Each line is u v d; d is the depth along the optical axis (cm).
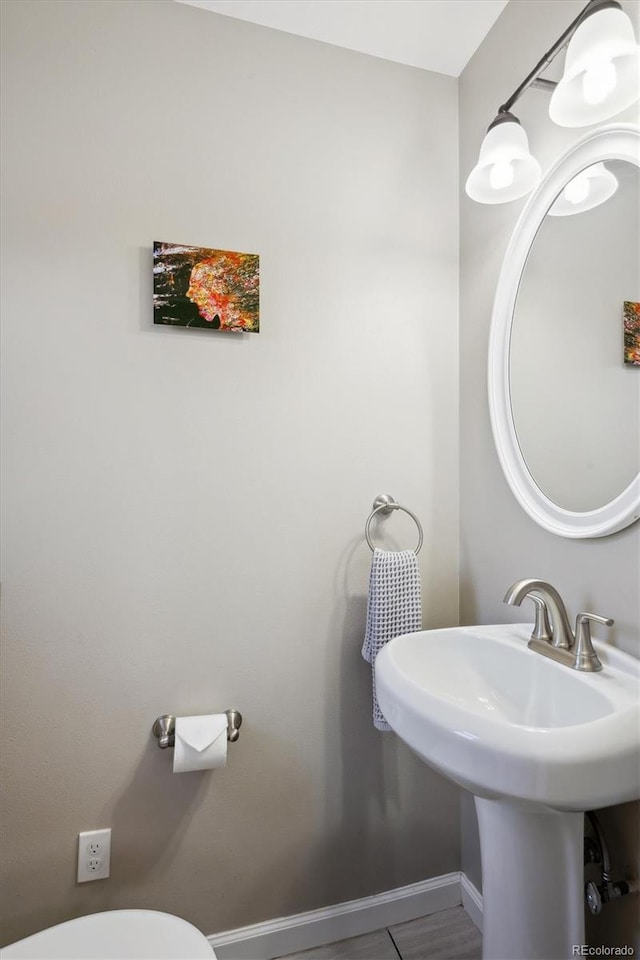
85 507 129
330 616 148
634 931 100
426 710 90
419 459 157
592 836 106
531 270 128
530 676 110
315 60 150
